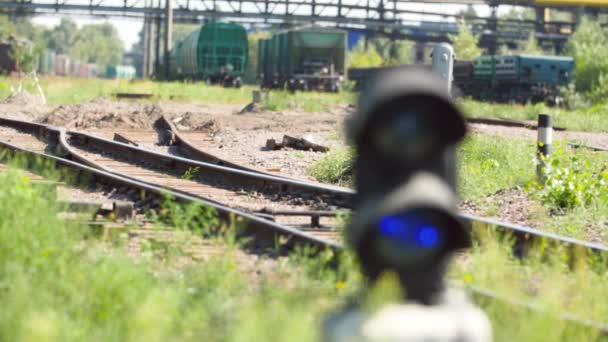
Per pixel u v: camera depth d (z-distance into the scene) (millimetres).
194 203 27281
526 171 46375
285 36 191000
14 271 18922
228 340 15508
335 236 30312
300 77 185000
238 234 27922
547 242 26609
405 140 9367
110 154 56031
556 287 19703
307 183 38812
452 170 9656
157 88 150500
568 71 175750
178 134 67688
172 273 21531
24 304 16391
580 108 160250
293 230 26359
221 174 44000
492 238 26672
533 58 173875
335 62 188125
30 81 137625
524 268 23969
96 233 27047
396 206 9148
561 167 40750
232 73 195750
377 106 9273
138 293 18047
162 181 43875
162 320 15523
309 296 18016
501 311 17766
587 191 37781
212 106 121500
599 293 20562
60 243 22141
